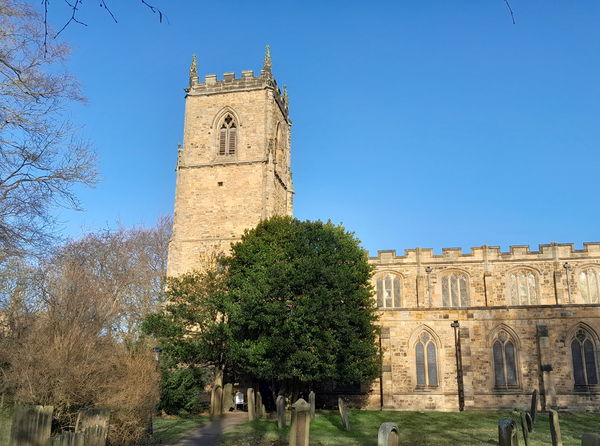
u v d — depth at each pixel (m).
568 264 55.03
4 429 16.50
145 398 22.86
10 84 18.16
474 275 57.09
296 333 36.62
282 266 38.75
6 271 25.36
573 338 39.44
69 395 19.39
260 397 35.47
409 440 25.52
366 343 37.84
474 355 40.31
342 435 27.14
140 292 53.19
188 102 58.09
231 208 54.22
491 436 26.77
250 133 56.12
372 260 59.41
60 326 21.94
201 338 39.59
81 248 49.06
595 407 37.91
